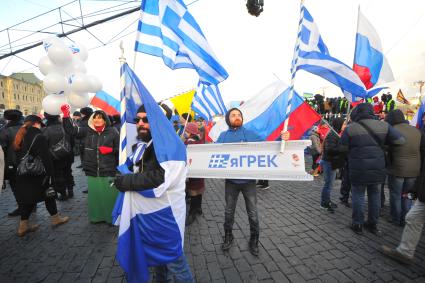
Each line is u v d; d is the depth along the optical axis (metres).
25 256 3.02
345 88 3.34
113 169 3.89
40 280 2.57
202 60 3.03
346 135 3.53
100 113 3.84
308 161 10.40
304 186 6.31
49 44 4.64
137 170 1.96
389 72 4.58
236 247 3.20
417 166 3.66
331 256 3.00
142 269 1.80
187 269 1.96
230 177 2.96
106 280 2.58
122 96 2.01
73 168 8.47
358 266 2.80
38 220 4.10
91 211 3.91
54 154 4.80
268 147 2.86
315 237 3.48
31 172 3.40
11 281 2.56
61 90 4.78
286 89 4.98
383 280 2.57
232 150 2.99
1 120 10.04
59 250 3.15
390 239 3.43
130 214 1.82
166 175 1.76
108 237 3.50
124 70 2.06
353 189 3.58
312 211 4.49
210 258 2.96
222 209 4.62
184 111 5.92
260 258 2.96
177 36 2.89
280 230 3.70
